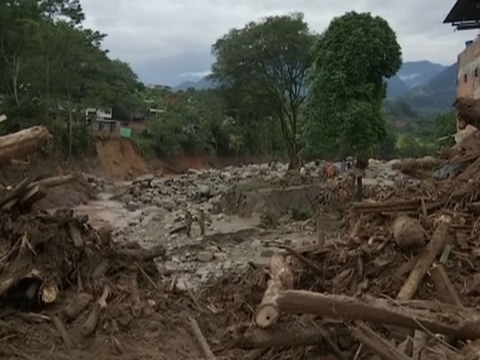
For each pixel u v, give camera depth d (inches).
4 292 373.4
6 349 343.9
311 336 338.0
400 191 543.5
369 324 328.8
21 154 509.4
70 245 429.7
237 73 2095.2
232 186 1715.1
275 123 2568.9
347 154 1316.4
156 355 368.8
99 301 407.5
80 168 2086.6
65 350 356.2
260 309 339.6
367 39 1240.2
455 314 304.0
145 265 496.4
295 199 1401.3
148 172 2452.0
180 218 1336.1
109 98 2314.2
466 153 679.7
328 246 463.5
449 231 405.4
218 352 384.2
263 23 2048.5
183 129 2765.7
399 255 396.5
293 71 2039.9
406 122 4429.1
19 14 1946.4
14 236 408.2
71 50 2041.1
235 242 1135.6
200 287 682.2
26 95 1941.4
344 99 1256.2
